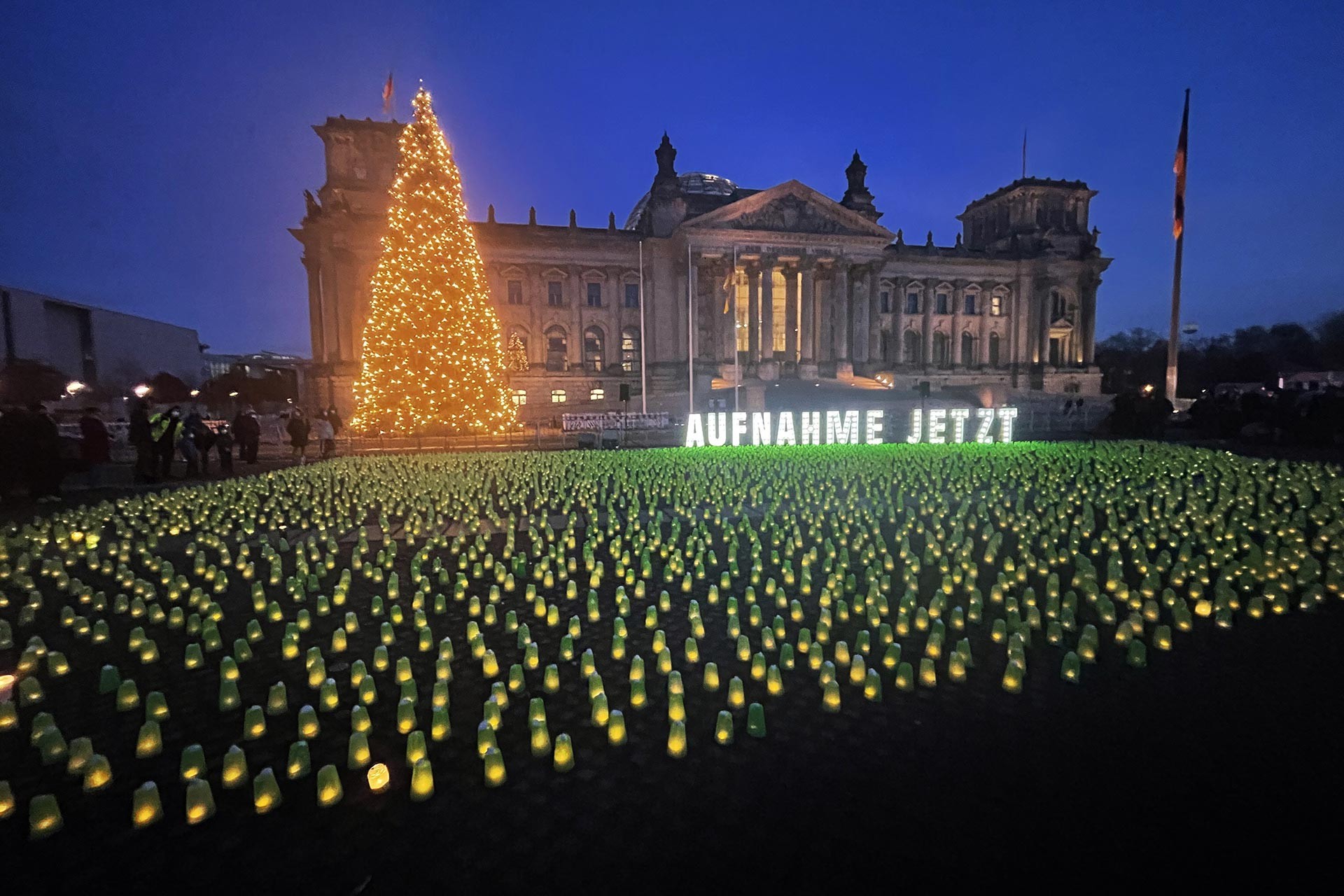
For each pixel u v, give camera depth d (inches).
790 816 141.9
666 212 2310.5
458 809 146.2
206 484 674.2
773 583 292.4
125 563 357.4
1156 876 121.5
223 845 135.5
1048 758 161.8
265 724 182.1
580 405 2206.0
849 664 213.2
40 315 2896.2
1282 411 1004.6
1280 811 139.5
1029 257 2743.6
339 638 236.1
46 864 130.1
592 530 394.3
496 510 513.3
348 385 1998.0
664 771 159.9
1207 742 167.0
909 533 402.6
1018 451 805.2
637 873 125.4
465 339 1205.1
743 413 900.6
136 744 175.8
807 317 2310.5
